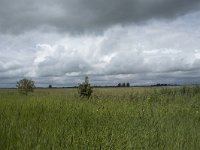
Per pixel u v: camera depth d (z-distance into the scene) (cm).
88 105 1134
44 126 661
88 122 757
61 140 539
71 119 771
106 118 825
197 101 1503
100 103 1208
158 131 708
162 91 2244
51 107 1021
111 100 1395
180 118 981
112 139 559
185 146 600
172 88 2355
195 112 1128
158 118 902
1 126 623
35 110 931
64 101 1207
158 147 590
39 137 551
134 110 1048
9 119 721
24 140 524
